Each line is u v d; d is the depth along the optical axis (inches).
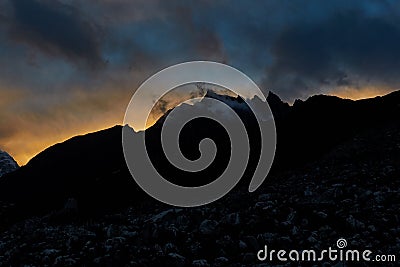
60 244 959.6
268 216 957.2
